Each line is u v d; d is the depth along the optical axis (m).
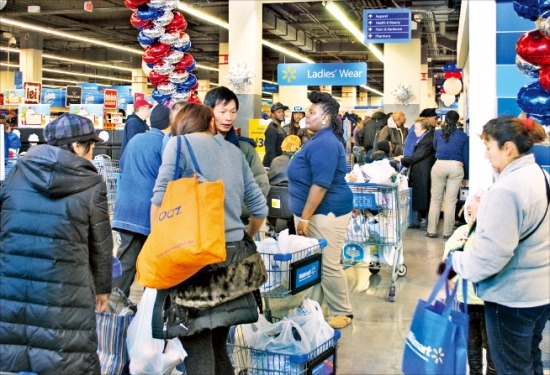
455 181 7.80
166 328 2.49
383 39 14.04
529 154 2.51
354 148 10.06
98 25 22.47
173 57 6.08
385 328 4.45
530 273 2.46
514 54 4.48
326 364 3.25
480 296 2.59
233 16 13.27
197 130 2.75
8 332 2.39
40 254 2.37
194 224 2.37
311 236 4.23
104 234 2.54
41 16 20.75
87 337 2.44
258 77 13.38
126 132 5.54
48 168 2.37
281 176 5.35
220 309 2.56
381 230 5.38
